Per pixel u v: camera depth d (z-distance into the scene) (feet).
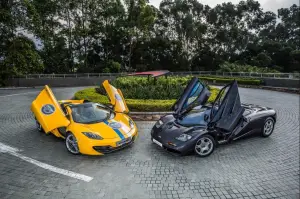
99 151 17.10
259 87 63.87
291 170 16.20
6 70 68.54
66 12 103.86
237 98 17.97
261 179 15.02
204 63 135.85
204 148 17.93
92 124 18.72
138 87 38.24
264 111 21.79
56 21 102.83
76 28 105.40
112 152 18.65
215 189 13.83
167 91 37.17
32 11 71.00
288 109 34.50
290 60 137.49
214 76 91.86
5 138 21.65
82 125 18.39
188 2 134.41
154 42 126.93
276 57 138.82
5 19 67.26
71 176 15.01
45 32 86.63
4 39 72.43
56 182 14.32
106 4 109.70
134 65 131.95
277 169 16.29
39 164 16.58
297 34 190.90
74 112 20.16
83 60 112.68
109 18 116.26
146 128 25.02
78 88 71.26
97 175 15.15
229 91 17.66
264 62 125.80
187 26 129.90
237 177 15.17
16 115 30.17
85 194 13.14
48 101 20.54
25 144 20.26
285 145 20.34
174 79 42.96
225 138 19.22
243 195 13.33
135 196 13.02
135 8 115.14
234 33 141.90
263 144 20.52
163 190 13.62
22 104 38.11
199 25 132.26
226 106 17.67
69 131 18.38
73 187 13.80
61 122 19.13
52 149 19.27
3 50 72.90
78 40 110.83
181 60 133.90
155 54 132.77
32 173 15.34
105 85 23.48
